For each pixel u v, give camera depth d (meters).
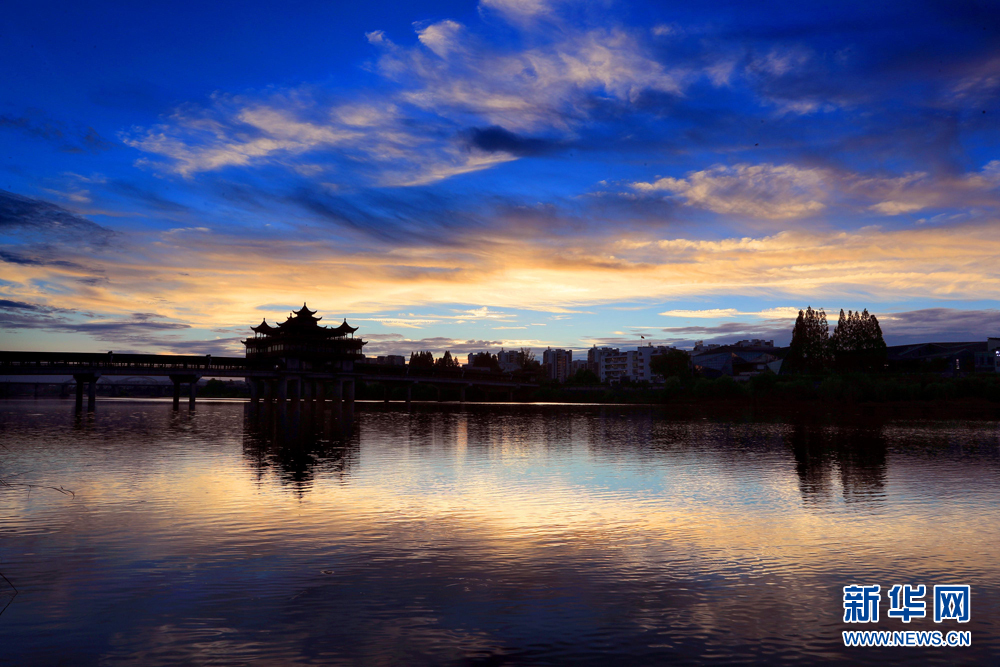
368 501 25.83
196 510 23.80
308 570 16.84
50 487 28.53
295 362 126.56
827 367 144.00
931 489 29.52
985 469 36.25
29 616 13.73
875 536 20.73
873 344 140.50
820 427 70.75
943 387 109.06
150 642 12.54
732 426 72.69
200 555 18.05
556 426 73.06
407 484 30.12
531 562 17.69
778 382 134.75
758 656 12.14
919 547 19.45
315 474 33.00
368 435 58.50
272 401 129.75
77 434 56.62
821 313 151.00
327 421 79.50
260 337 138.88
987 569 17.33
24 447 45.41
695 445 50.44
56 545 18.92
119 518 22.42
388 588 15.55
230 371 118.19
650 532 21.12
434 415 98.50
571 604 14.62
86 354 103.69
